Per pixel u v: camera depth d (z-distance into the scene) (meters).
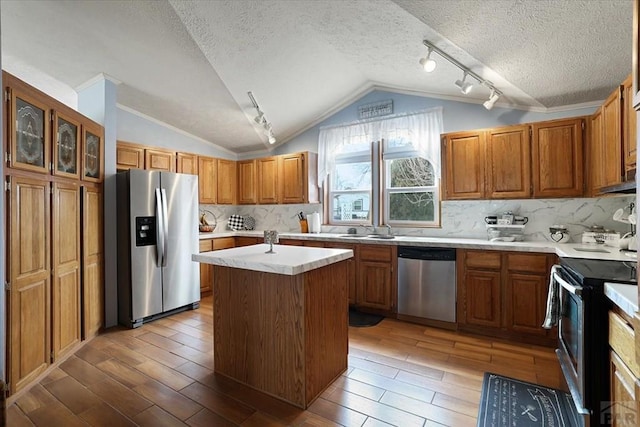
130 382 2.21
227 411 1.90
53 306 2.40
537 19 1.99
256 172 5.08
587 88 2.74
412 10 2.19
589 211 3.03
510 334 2.90
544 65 2.47
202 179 4.75
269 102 4.02
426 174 3.98
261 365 2.11
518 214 3.33
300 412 1.88
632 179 1.94
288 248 2.55
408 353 2.64
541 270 2.74
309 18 2.66
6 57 2.91
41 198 2.28
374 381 2.21
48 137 2.35
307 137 4.85
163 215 3.51
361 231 4.31
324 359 2.12
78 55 2.97
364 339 2.93
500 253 2.91
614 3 1.77
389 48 2.87
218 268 2.33
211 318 3.55
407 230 3.97
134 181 3.30
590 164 2.77
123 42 2.82
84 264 2.84
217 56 3.09
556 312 1.93
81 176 2.82
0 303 1.83
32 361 2.16
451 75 3.13
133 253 3.27
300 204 4.95
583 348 1.40
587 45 2.15
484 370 2.34
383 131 4.07
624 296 1.15
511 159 3.09
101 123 3.28
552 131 2.92
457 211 3.67
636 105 0.97
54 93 3.55
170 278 3.59
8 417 1.83
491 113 3.47
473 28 2.20
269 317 2.07
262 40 2.94
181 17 2.58
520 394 2.02
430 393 2.05
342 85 3.96
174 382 2.21
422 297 3.28
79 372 2.34
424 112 3.79
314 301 2.04
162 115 4.26
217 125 4.54
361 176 4.44
